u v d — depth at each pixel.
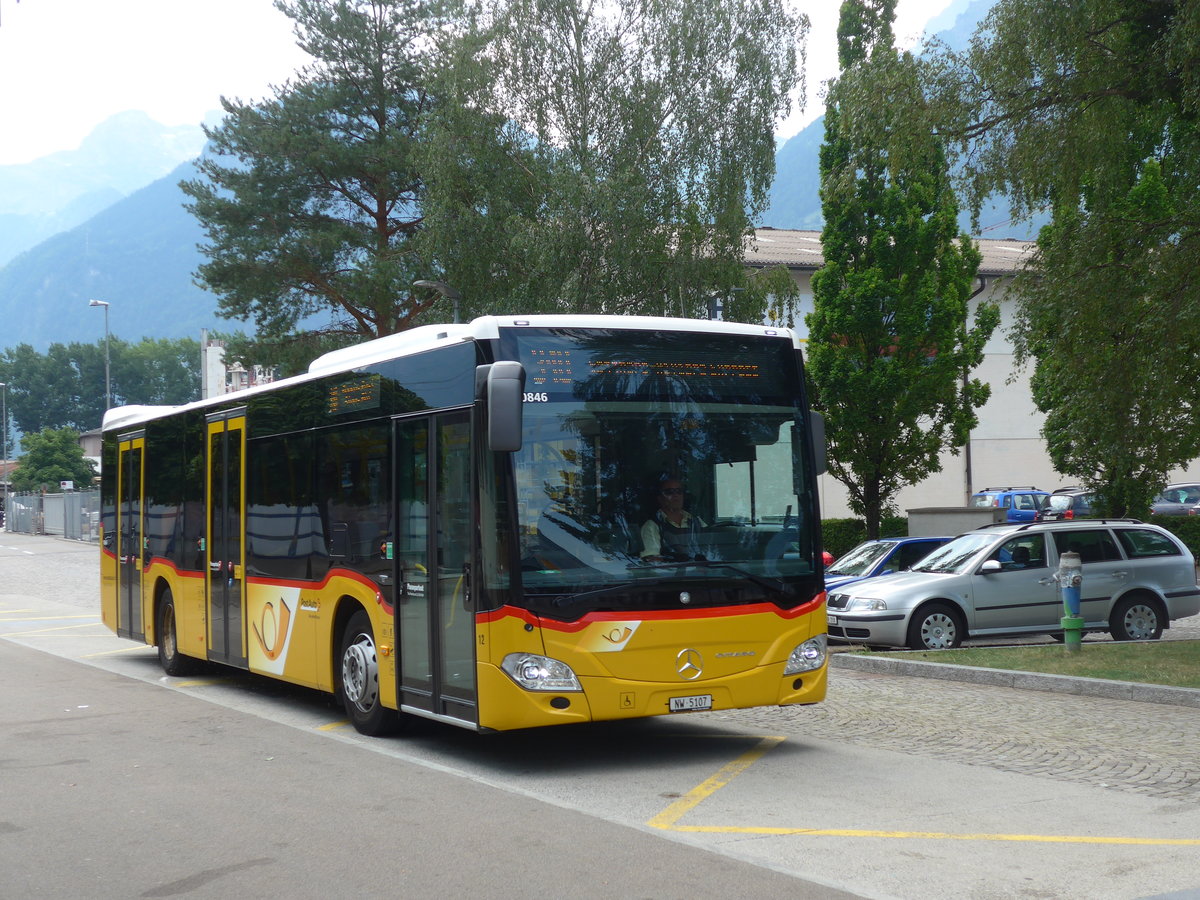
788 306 35.50
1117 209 16.09
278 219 39.56
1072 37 15.27
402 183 39.41
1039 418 46.62
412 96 40.75
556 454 8.80
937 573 16.81
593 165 33.09
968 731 10.55
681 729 10.94
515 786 8.52
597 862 6.39
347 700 10.84
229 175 40.81
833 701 12.45
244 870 6.36
